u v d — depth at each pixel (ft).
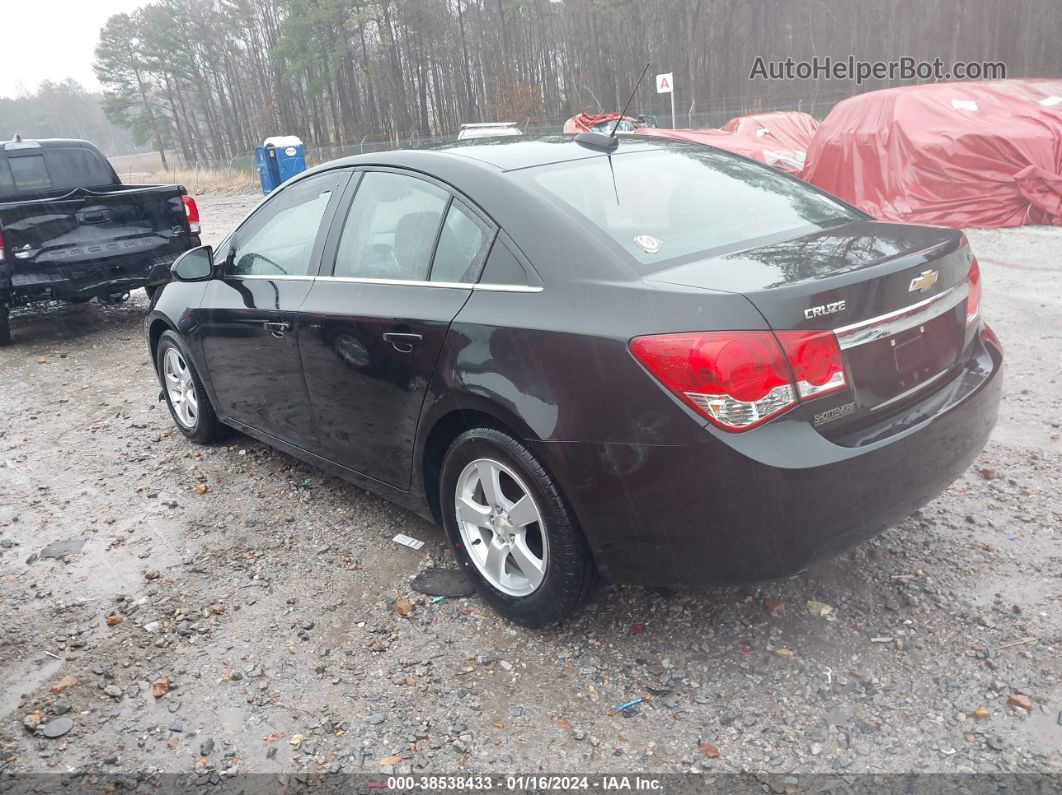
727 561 8.05
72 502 14.84
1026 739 7.72
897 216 36.37
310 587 11.46
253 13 244.63
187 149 301.02
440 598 10.89
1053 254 28.68
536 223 9.23
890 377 8.39
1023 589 9.92
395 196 11.17
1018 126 34.50
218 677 9.66
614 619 10.06
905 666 8.82
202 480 15.33
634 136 12.47
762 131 51.60
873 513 8.10
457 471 10.07
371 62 198.59
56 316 32.86
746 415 7.53
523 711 8.73
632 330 7.94
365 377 11.10
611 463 8.19
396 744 8.41
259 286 13.38
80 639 10.59
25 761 8.50
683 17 157.07
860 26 150.00
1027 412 15.19
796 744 7.93
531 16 181.37
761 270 8.25
